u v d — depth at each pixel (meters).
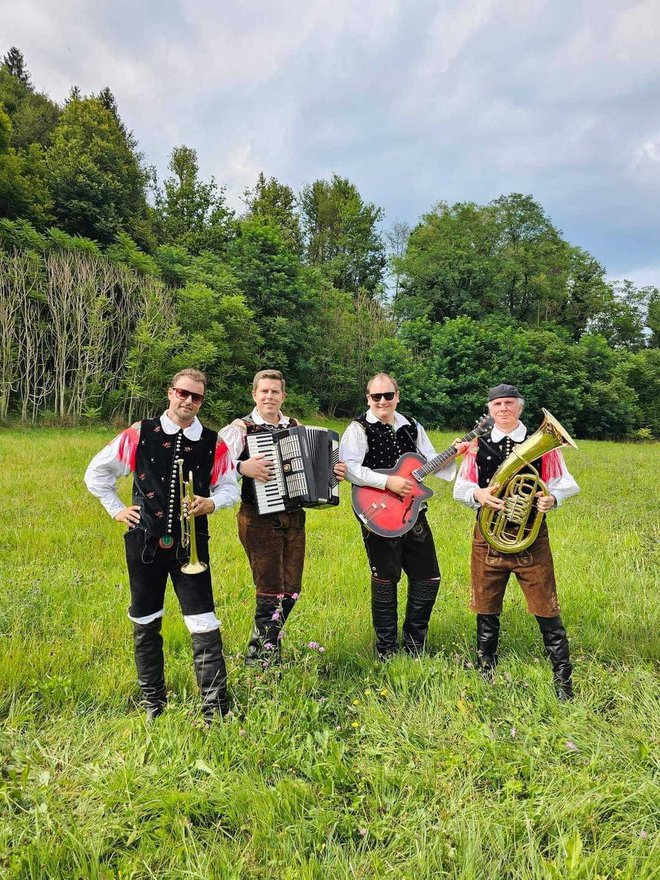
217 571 5.49
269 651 3.46
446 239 44.62
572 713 3.05
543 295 45.00
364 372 31.11
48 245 21.12
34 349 19.78
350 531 7.36
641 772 2.60
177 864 2.14
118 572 5.38
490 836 2.22
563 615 4.48
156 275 23.44
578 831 2.15
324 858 2.17
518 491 3.37
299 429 3.62
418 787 2.51
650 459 18.03
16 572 5.19
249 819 2.37
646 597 4.73
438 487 10.55
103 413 20.41
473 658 3.78
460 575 5.54
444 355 33.78
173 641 4.03
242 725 2.90
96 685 3.38
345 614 4.51
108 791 2.42
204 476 3.14
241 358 23.84
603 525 7.62
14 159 24.25
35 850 2.09
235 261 27.34
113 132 31.19
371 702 3.12
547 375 34.19
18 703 3.09
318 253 51.88
